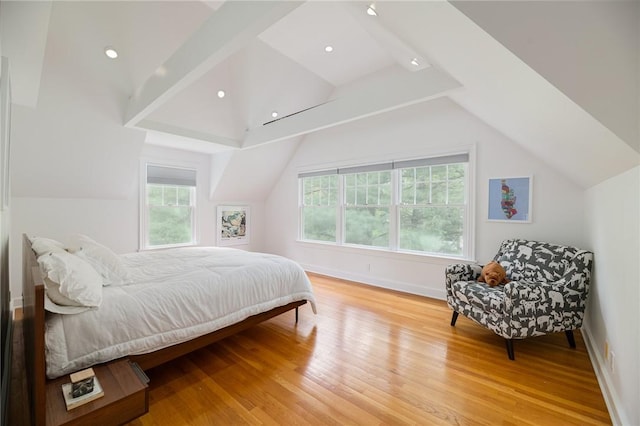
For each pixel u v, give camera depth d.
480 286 2.67
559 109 1.42
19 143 3.01
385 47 2.90
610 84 1.20
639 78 1.18
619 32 1.19
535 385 1.93
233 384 1.95
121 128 3.35
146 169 4.50
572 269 2.41
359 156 4.50
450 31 1.35
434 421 1.61
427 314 3.19
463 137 3.49
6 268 2.19
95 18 2.47
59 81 2.75
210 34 1.84
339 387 1.92
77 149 3.33
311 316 3.14
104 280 1.94
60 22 2.41
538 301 2.26
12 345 2.37
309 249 5.34
